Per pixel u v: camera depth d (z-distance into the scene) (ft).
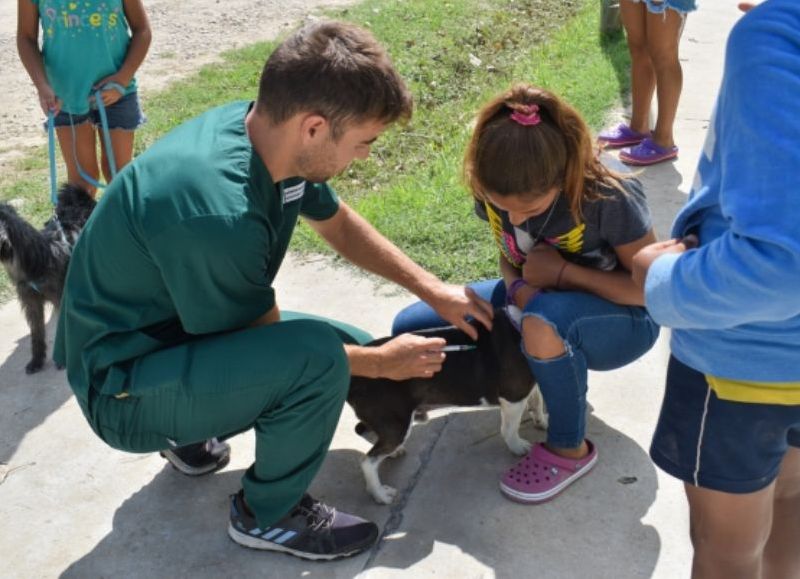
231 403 8.61
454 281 14.26
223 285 8.21
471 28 30.76
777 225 4.96
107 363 8.71
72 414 12.15
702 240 6.19
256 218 8.17
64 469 11.07
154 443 9.03
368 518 9.93
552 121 8.60
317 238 15.74
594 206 9.11
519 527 9.64
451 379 10.07
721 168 5.58
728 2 29.99
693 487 6.88
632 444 10.72
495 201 8.92
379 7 34.50
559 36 28.68
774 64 5.05
